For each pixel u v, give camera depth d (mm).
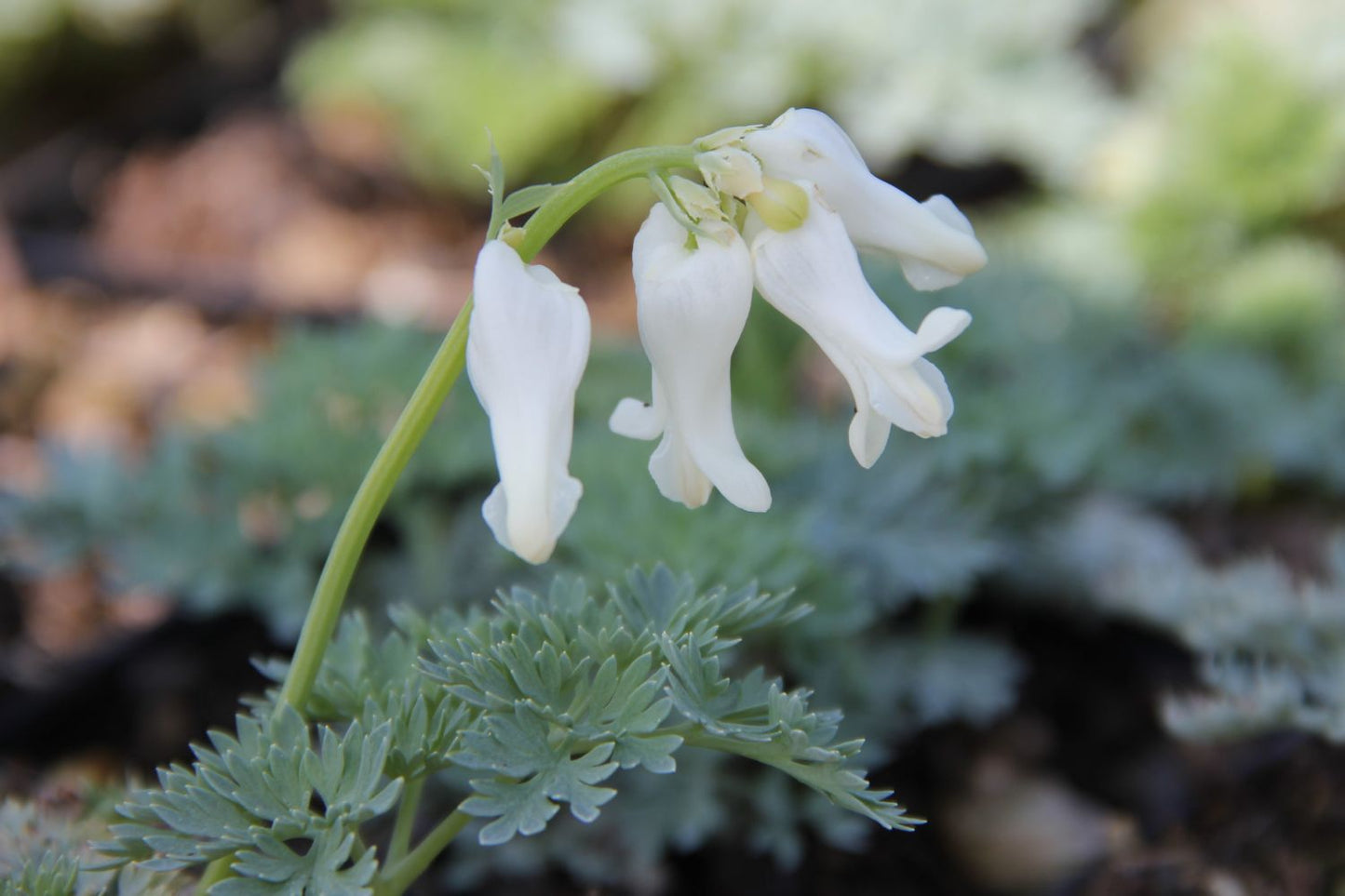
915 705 322
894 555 317
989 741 333
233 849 221
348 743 224
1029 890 306
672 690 222
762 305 391
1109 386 412
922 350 207
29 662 373
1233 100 528
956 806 319
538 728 222
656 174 212
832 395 454
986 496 343
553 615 236
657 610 241
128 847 226
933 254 214
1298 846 288
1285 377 459
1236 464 412
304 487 344
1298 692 271
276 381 364
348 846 218
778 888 299
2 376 495
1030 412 354
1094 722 342
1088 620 350
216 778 224
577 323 208
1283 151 523
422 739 226
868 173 214
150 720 347
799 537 290
